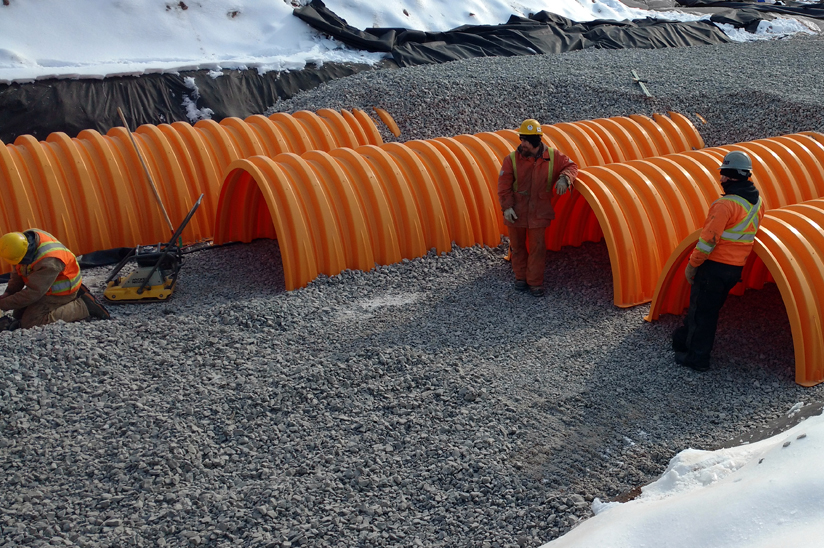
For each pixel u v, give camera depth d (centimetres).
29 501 385
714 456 390
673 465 401
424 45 1574
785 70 1401
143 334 552
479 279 719
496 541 358
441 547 358
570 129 932
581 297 673
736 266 492
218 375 502
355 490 400
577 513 375
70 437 432
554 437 446
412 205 742
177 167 873
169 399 468
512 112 1228
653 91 1280
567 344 575
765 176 787
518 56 1514
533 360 545
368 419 459
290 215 674
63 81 1195
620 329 602
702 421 467
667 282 589
